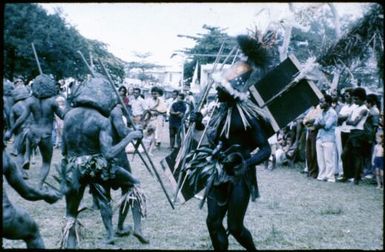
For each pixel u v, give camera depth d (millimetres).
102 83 4957
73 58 18594
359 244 5488
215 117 4379
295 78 4359
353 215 6949
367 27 4777
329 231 6051
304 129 11953
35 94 7672
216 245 4125
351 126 9805
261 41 4324
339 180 10141
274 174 10961
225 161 4012
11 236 3271
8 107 10062
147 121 13852
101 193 5012
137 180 5418
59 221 6371
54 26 18422
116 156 5160
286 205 7605
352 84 11172
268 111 4398
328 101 10039
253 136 4164
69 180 4695
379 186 9172
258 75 4371
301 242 5543
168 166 5750
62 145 4969
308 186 9391
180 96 14516
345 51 4809
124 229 5773
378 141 9141
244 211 4102
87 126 4805
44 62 18391
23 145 9148
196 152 4410
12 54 18250
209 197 4148
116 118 5516
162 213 6984
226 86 4109
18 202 7453
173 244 5445
